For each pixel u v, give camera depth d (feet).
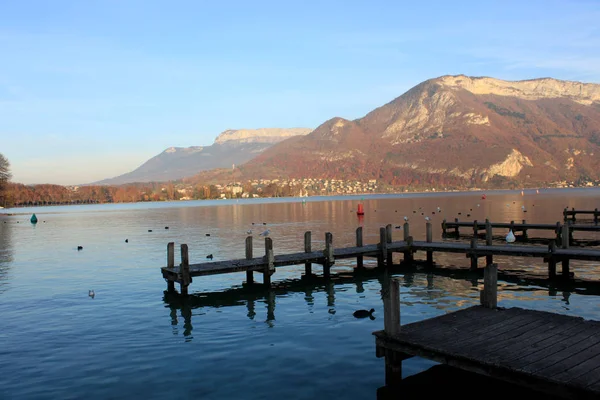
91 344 57.36
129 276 101.65
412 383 44.60
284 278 98.78
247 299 80.53
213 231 215.51
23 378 47.55
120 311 73.00
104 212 477.36
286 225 243.19
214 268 86.94
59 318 69.05
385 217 287.07
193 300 80.02
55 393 44.16
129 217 360.48
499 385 43.60
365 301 77.30
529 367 37.04
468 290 83.46
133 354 53.78
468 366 39.06
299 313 70.33
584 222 213.46
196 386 45.01
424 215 296.92
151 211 481.46
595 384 34.12
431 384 44.24
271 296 82.48
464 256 122.52
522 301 74.74
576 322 48.14
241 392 43.55
